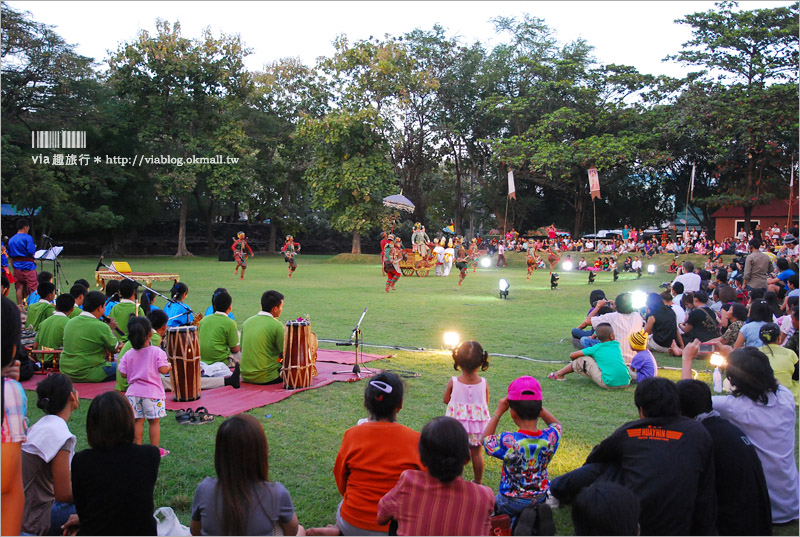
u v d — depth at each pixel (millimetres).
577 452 5750
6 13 34219
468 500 3316
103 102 42656
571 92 43625
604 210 51375
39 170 33875
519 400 4086
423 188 55500
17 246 14430
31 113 37938
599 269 35469
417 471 3455
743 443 4172
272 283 23406
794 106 34344
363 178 41094
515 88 50031
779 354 6441
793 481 4539
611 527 2652
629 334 8906
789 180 40969
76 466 3684
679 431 3902
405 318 14648
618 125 43156
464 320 14422
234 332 8750
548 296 20297
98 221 38750
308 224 54969
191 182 41438
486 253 42625
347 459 3980
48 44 36438
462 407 5016
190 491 4941
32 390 7613
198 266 33594
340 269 33375
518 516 3967
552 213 52562
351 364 9453
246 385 8141
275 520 3398
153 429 5773
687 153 43188
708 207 46875
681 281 13008
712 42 36625
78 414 6801
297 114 48688
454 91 50531
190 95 43031
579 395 7754
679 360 9812
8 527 2928
